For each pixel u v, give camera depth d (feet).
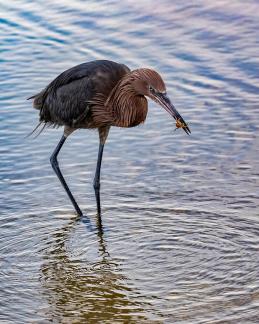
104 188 44.04
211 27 63.82
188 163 46.01
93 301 34.04
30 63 60.54
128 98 40.37
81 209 42.19
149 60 59.52
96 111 41.73
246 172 44.52
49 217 41.34
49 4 71.56
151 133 49.80
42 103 45.14
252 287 34.19
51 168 46.26
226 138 48.57
